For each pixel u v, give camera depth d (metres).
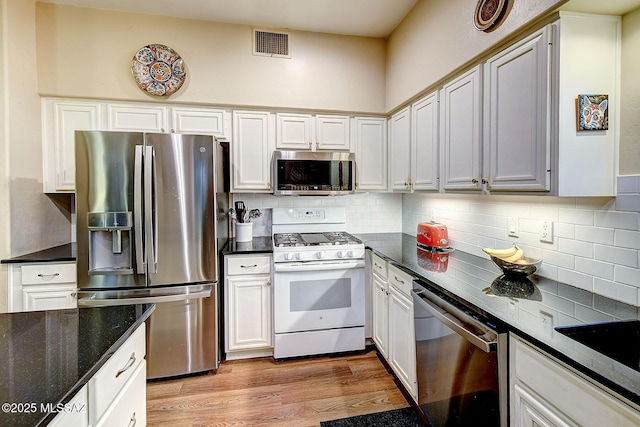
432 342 1.49
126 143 2.04
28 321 1.09
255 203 2.98
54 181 2.37
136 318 1.12
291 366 2.36
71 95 2.33
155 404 1.93
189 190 2.15
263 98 2.61
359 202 3.17
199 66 2.50
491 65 1.53
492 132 1.52
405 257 2.08
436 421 1.48
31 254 2.21
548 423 0.91
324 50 2.71
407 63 2.39
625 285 1.21
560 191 1.19
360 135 2.83
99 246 2.10
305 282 2.41
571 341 0.91
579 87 1.19
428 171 2.16
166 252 2.12
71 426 0.74
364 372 2.28
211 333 2.25
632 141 1.18
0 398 0.67
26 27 2.19
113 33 2.38
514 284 1.47
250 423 1.77
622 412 0.72
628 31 1.19
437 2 1.97
